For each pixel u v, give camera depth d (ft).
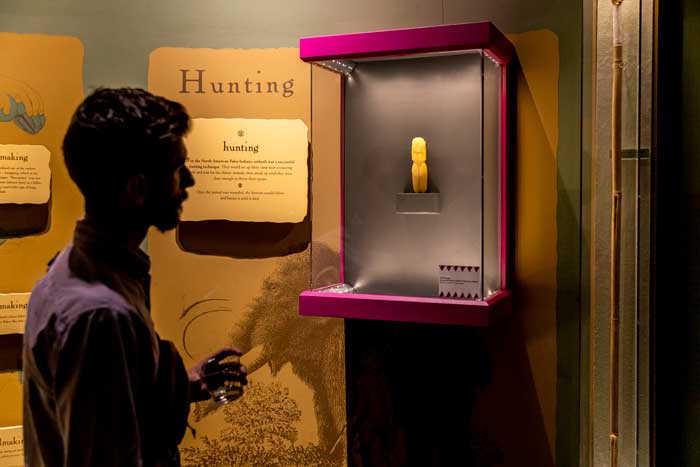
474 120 5.43
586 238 5.76
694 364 5.43
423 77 5.60
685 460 5.48
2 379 6.54
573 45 5.72
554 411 5.95
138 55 6.53
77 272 3.53
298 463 6.62
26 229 6.53
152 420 3.69
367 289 5.87
